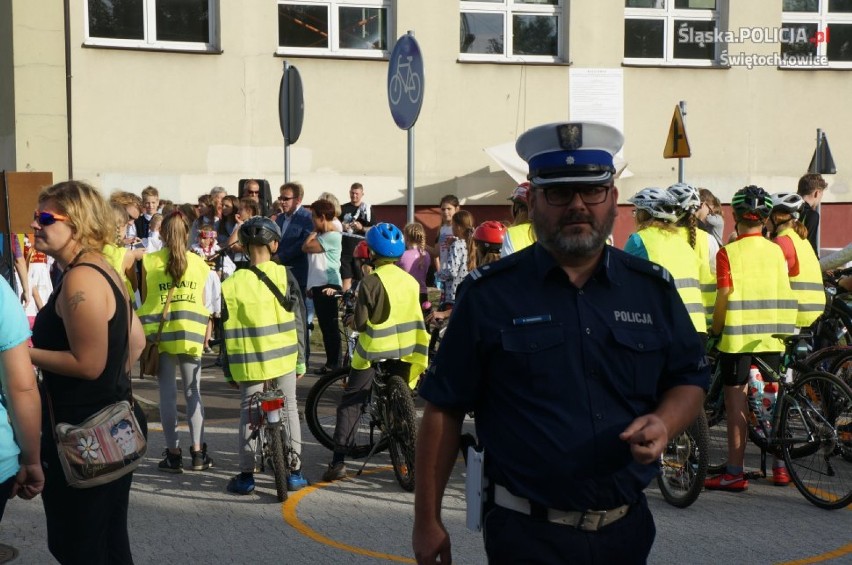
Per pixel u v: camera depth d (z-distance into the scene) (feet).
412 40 30.83
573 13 58.85
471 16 58.54
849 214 62.80
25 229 28.12
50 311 13.29
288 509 22.27
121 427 13.20
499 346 10.10
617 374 10.04
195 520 21.39
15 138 52.44
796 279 25.22
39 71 52.16
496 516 10.21
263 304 23.08
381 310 24.08
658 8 60.54
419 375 24.97
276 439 22.70
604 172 9.96
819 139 46.24
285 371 23.32
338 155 56.34
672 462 22.53
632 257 10.50
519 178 56.54
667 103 60.49
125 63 53.06
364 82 56.39
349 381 24.80
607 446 9.91
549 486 9.90
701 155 61.05
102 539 13.34
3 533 20.30
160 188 53.88
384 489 24.07
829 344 30.19
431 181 57.98
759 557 18.97
